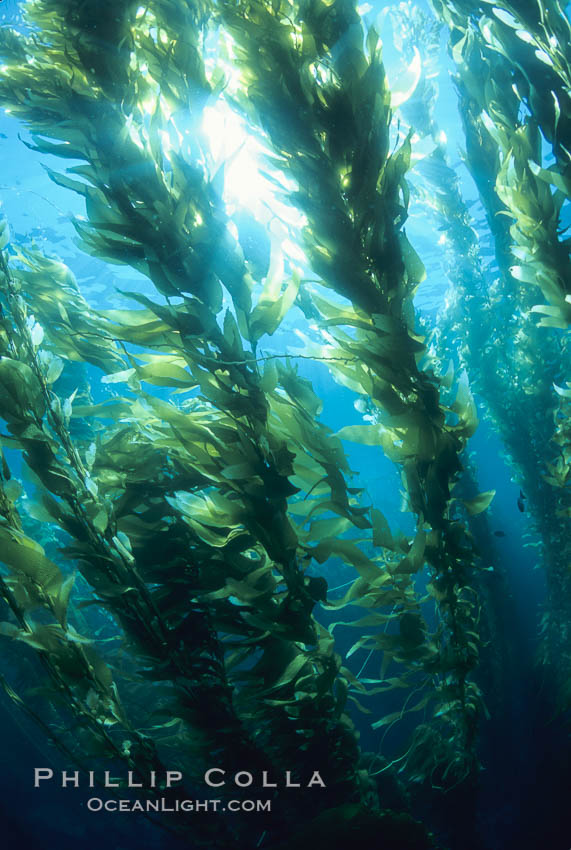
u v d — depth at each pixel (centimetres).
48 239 746
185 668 162
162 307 145
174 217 144
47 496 158
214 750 165
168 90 147
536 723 247
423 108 264
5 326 164
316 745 168
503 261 257
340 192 154
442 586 164
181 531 167
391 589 177
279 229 156
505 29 196
